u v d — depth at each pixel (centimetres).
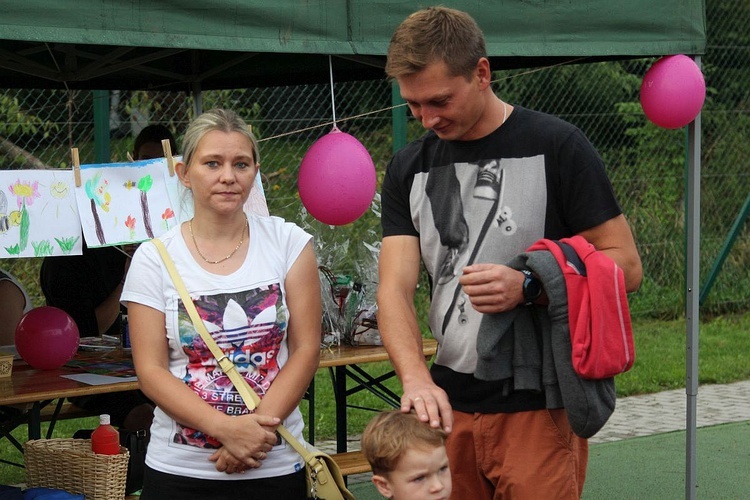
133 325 277
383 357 430
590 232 262
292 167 829
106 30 306
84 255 504
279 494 276
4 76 573
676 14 401
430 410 244
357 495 511
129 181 361
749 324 971
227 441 266
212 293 276
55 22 298
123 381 394
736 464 558
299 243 290
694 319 428
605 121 1013
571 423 255
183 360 276
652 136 1003
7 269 684
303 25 338
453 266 272
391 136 866
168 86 609
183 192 365
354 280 476
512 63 497
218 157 277
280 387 276
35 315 420
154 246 279
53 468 378
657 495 507
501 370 263
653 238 970
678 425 643
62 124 730
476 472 279
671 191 988
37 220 348
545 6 377
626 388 734
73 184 354
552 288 250
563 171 260
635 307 955
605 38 388
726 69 1088
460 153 270
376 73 573
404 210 283
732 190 1036
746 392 738
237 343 274
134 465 411
